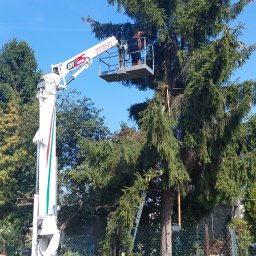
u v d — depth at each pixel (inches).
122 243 529.7
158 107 502.3
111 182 617.3
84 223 787.4
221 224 739.4
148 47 650.8
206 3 576.4
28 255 399.2
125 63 620.1
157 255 624.1
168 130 509.4
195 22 590.6
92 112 846.5
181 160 550.3
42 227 366.3
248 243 637.9
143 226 640.4
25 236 798.5
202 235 593.3
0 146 989.2
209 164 574.6
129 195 531.8
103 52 567.5
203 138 538.9
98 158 601.6
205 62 510.3
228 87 527.8
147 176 538.6
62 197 762.8
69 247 700.0
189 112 540.4
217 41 496.4
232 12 597.9
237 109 520.4
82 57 528.4
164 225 592.1
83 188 757.9
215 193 586.9
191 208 654.5
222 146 552.7
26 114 925.2
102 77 625.0
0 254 669.9
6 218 885.2
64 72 498.9
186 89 527.8
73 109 830.5
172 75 641.6
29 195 855.1
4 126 1002.1
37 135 392.5
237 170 564.4
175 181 541.6
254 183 594.2
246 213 742.5
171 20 620.7
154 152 534.3
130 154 566.6
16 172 935.7
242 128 545.3
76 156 826.2
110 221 532.4
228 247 491.8
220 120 536.7
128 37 682.8
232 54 498.0
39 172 382.6
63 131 810.8
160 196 652.1
